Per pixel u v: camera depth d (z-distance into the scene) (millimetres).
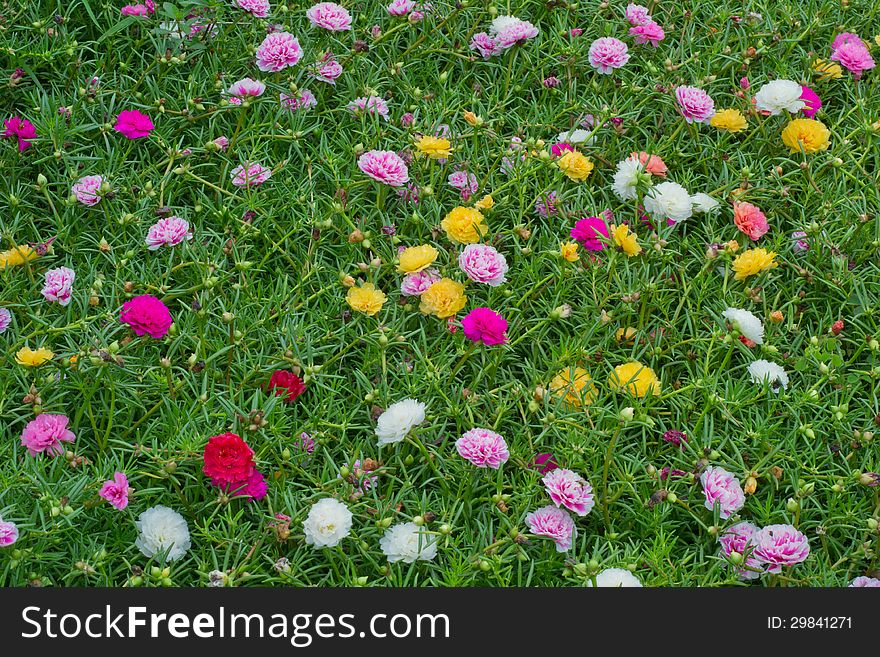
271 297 1860
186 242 1880
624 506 1732
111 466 1707
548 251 1871
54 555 1658
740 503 1718
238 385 1789
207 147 1939
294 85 2004
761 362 1811
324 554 1695
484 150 2025
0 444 1733
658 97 2088
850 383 1829
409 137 1995
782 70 2111
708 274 1892
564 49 2094
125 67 2029
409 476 1748
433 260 1836
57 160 1934
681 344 1846
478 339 1758
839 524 1728
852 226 1956
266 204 1945
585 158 1949
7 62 2033
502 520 1693
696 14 2178
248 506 1718
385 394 1775
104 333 1771
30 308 1820
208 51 2062
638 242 1900
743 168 1979
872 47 2154
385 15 2127
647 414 1797
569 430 1755
